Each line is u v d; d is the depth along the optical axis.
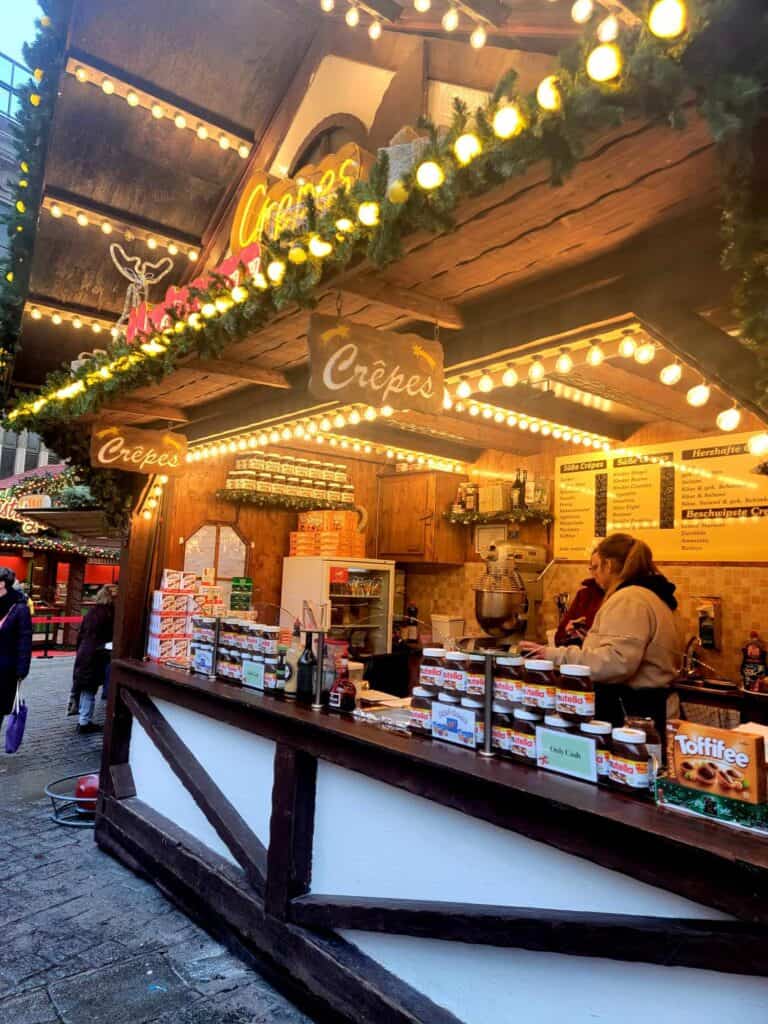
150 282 5.28
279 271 2.40
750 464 4.70
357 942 2.55
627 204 1.99
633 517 5.29
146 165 4.92
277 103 4.53
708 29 1.32
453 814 2.29
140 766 4.22
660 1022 1.74
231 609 5.19
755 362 2.16
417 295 2.66
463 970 2.19
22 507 14.05
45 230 4.99
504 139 1.65
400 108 3.51
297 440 6.16
